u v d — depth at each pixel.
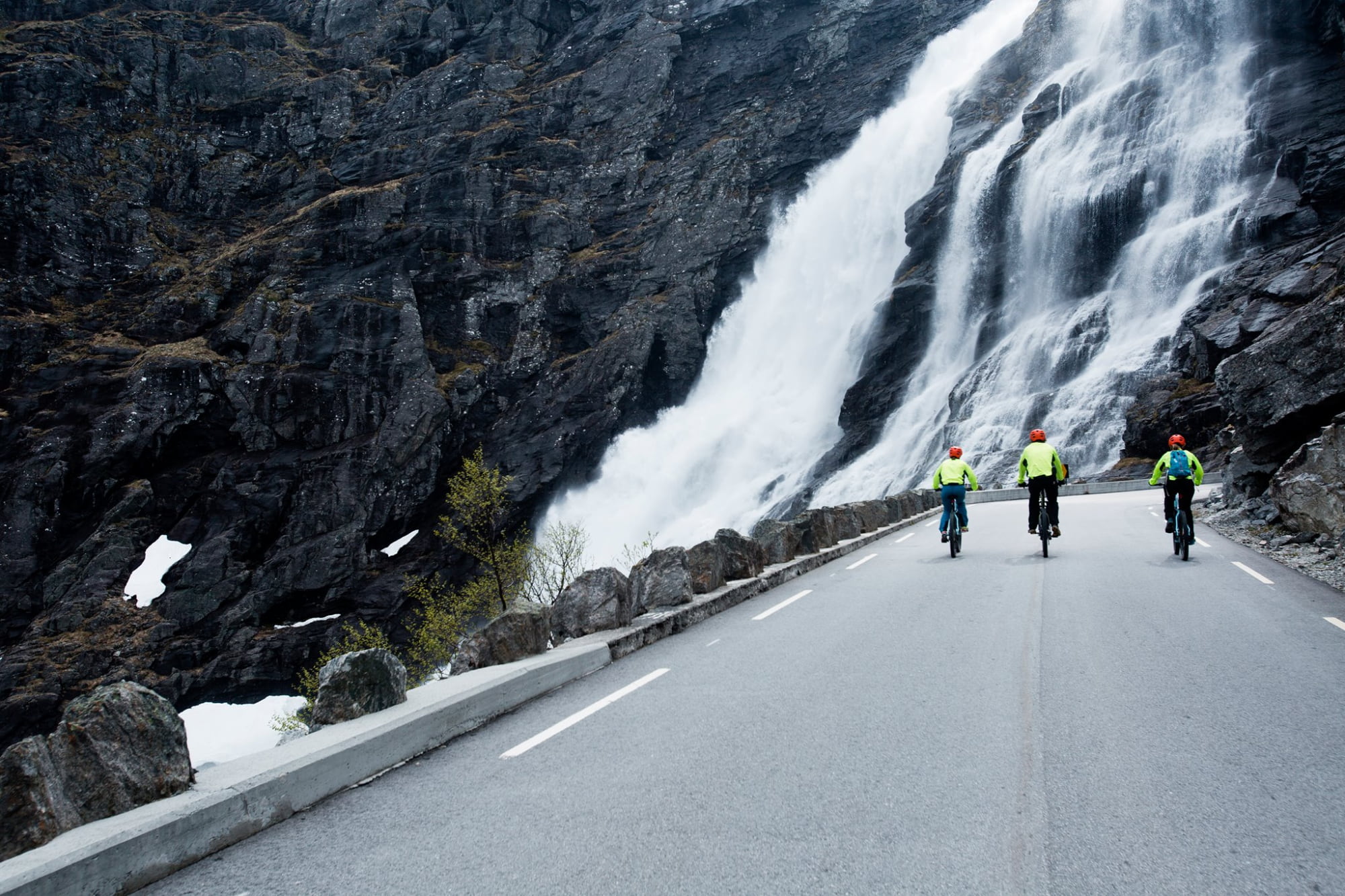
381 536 55.72
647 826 4.48
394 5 89.88
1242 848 3.99
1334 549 12.90
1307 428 16.77
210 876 4.17
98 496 52.88
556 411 63.25
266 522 53.69
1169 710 6.12
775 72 77.06
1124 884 3.69
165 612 49.22
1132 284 48.50
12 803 4.07
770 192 73.62
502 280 66.31
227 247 70.06
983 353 55.38
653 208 71.94
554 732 6.35
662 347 67.00
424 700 6.48
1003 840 4.16
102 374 55.75
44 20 81.06
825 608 11.09
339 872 4.13
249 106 79.62
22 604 49.56
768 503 59.00
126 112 74.88
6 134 66.94
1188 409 36.09
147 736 4.64
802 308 69.62
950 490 15.38
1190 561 13.32
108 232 66.62
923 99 70.88
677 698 7.13
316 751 5.29
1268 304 33.34
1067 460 43.31
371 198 65.69
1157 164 50.00
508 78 82.00
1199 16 53.75
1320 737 5.46
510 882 3.91
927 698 6.69
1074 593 11.04
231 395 55.84
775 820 4.49
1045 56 65.12
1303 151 43.19
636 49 78.94
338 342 58.81
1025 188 55.75
